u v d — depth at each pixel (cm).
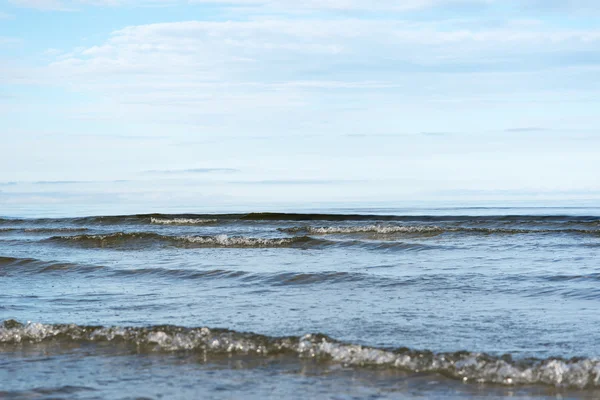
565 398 608
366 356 729
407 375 680
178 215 3216
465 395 623
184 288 1240
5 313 1020
